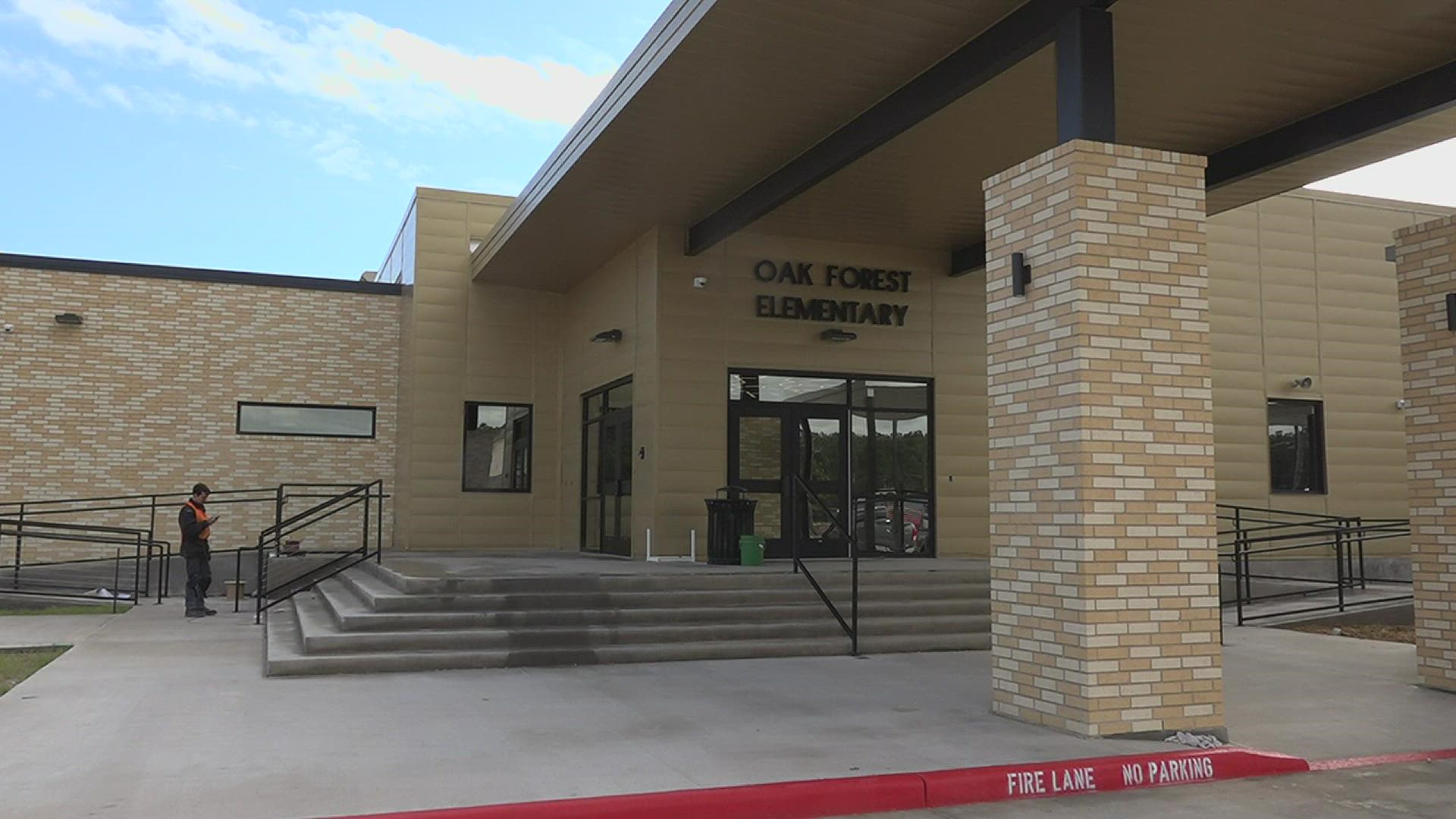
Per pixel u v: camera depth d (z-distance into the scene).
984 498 16.58
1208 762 6.66
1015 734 7.17
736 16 9.16
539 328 19.39
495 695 8.45
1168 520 7.41
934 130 11.75
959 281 16.88
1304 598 15.59
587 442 18.12
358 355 19.92
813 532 15.59
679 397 15.02
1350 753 7.12
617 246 16.36
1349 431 19.78
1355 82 10.38
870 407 16.19
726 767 6.16
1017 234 8.02
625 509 16.16
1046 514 7.52
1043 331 7.67
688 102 10.98
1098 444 7.26
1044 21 8.66
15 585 15.81
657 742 6.81
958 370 16.67
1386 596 15.18
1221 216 19.44
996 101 10.93
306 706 7.91
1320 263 19.98
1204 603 7.45
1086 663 7.05
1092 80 8.00
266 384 19.36
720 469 15.12
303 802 5.39
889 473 16.19
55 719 7.39
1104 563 7.18
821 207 14.49
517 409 19.20
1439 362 9.57
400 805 5.35
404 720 7.45
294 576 16.27
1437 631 9.32
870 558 15.73
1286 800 6.15
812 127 11.66
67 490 18.23
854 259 16.22
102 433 18.47
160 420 18.77
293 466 19.36
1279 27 9.23
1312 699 8.84
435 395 18.62
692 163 12.74
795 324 15.77
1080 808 5.98
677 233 15.22
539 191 14.20
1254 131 11.63
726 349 15.33
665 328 15.04
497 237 16.73
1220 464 18.83
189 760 6.25
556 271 17.98
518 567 13.31
